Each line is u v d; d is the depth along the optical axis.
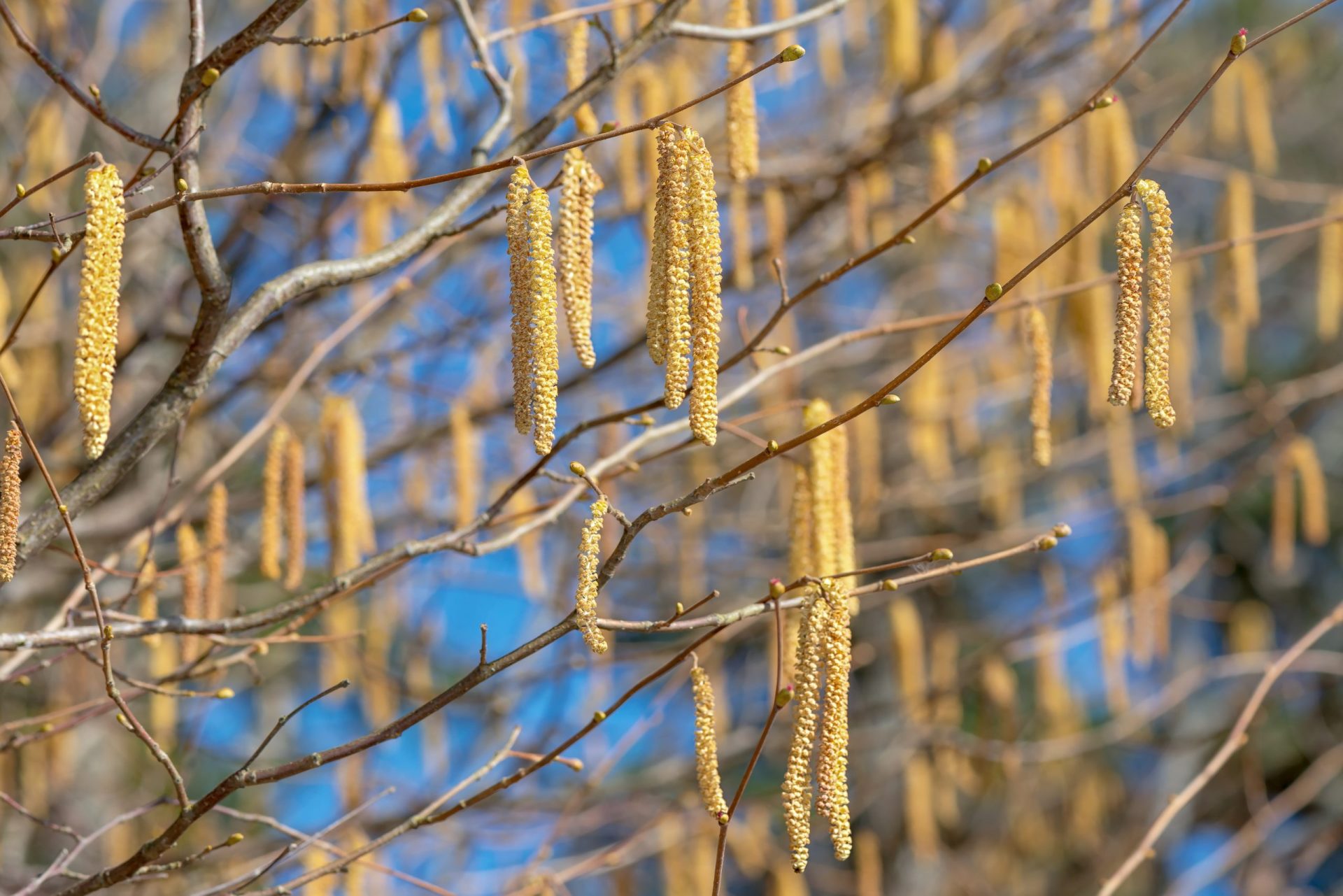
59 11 5.73
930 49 6.15
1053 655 6.60
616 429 6.01
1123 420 6.55
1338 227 5.61
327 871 3.12
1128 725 6.50
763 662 9.53
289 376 5.77
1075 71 6.88
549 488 6.44
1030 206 5.84
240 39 2.82
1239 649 8.30
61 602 5.98
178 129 2.91
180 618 3.35
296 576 3.97
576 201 2.51
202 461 6.36
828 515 3.25
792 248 7.13
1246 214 5.48
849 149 6.30
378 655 5.96
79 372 2.19
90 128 6.54
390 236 5.80
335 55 5.64
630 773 8.90
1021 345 7.01
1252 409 8.32
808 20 3.96
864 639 10.65
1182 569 6.80
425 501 6.27
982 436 9.55
